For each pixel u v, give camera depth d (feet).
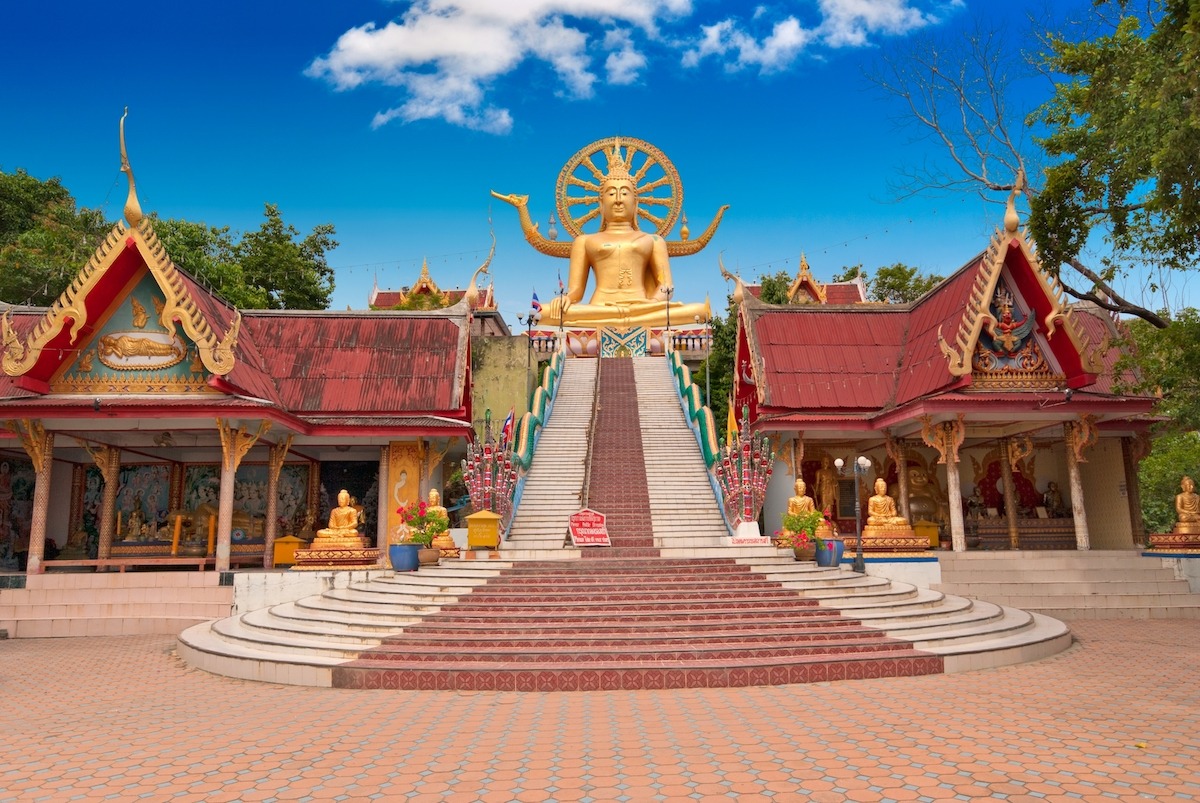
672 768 24.06
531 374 102.06
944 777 22.90
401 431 70.23
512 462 72.90
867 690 35.29
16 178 130.11
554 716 31.19
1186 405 57.88
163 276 61.36
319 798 21.88
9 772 24.52
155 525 75.87
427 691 36.52
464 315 82.38
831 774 23.26
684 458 81.56
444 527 61.67
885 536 67.72
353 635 43.06
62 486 79.10
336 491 80.64
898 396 75.66
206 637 47.62
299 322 81.30
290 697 35.40
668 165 159.33
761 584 49.93
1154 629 53.67
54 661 45.80
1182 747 25.89
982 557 64.95
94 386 61.98
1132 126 46.09
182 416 60.59
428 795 21.93
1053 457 83.56
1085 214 55.57
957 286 77.05
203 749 26.89
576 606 45.96
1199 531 66.44
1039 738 27.02
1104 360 74.18
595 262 150.92
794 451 77.61
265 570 64.13
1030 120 59.00
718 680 36.78
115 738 28.55
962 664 39.52
